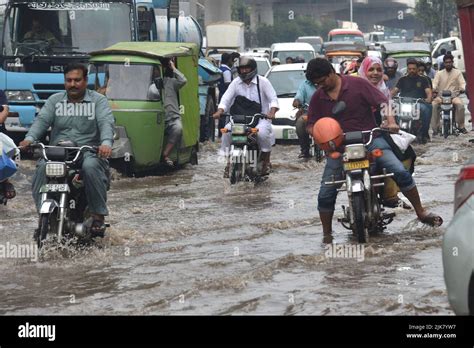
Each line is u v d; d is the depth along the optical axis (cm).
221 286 938
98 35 2455
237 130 1769
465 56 952
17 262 1084
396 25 19475
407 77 2652
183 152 2156
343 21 18500
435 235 1212
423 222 1237
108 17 2456
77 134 1186
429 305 847
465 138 2847
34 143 1155
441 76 2959
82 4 2461
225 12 10038
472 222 670
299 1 15762
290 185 1794
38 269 1048
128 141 1955
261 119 1798
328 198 1202
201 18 10888
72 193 1166
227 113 1812
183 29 3081
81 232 1144
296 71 2933
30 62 2444
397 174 1205
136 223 1348
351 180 1155
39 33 2455
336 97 1202
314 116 1223
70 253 1128
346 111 1202
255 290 924
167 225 1325
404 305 845
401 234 1226
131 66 2019
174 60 2086
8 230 1307
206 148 2758
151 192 1728
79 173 1156
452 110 2920
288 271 1009
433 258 1062
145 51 2042
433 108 2922
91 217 1170
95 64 2039
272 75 2934
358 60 2827
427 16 12531
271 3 14738
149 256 1113
